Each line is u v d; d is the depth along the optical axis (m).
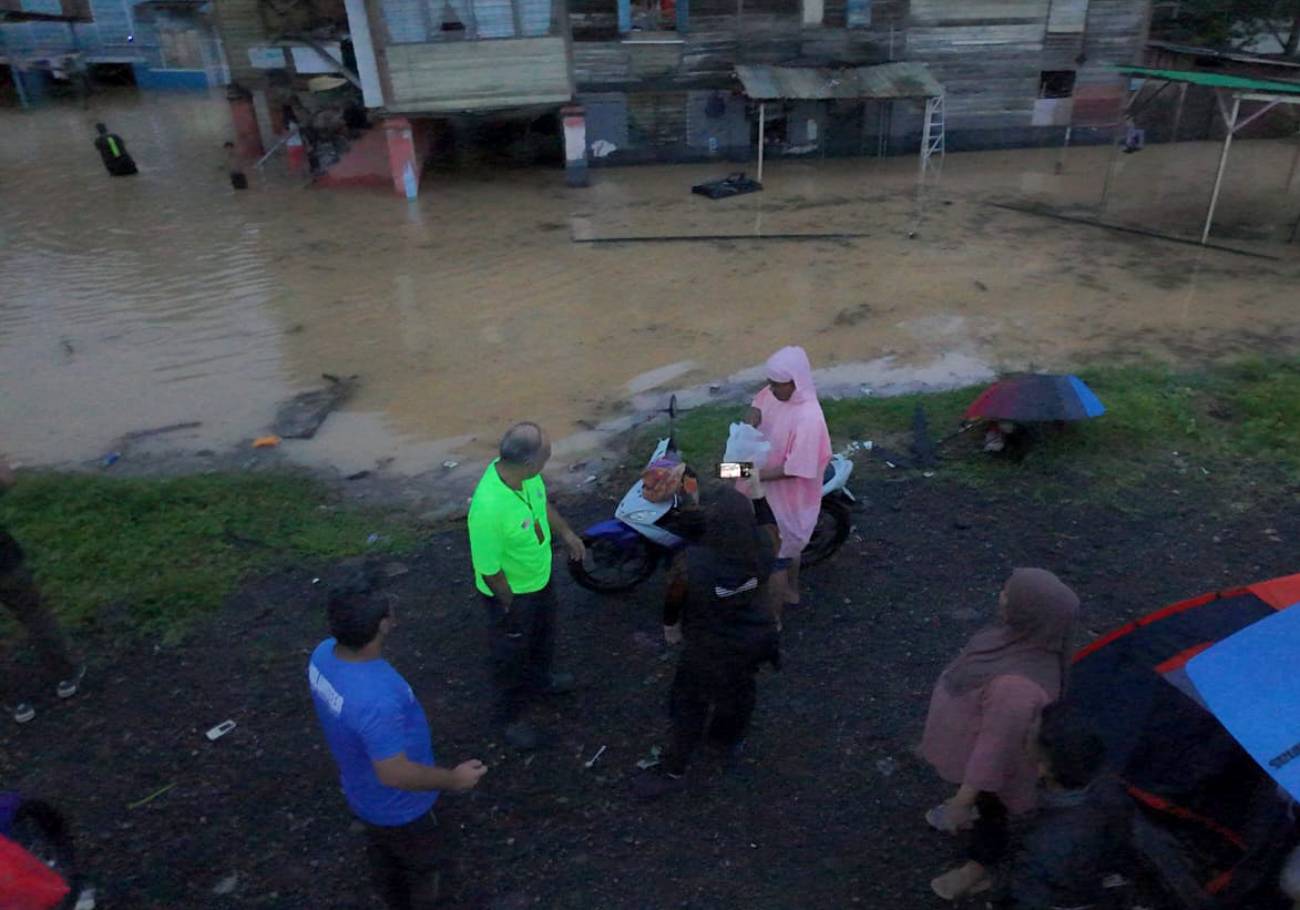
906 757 4.86
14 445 9.25
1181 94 23.08
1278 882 3.59
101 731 5.23
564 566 6.63
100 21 35.97
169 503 7.61
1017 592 3.54
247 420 9.66
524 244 15.93
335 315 12.70
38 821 3.86
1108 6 22.75
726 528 4.08
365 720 3.22
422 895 3.86
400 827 3.56
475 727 5.17
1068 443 7.99
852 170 21.78
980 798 3.78
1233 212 17.09
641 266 14.49
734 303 12.75
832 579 6.41
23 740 5.18
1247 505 7.11
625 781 4.77
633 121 22.33
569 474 8.19
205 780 4.86
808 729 5.07
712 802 4.62
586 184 20.41
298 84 22.22
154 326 12.51
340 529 7.32
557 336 11.73
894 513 7.20
